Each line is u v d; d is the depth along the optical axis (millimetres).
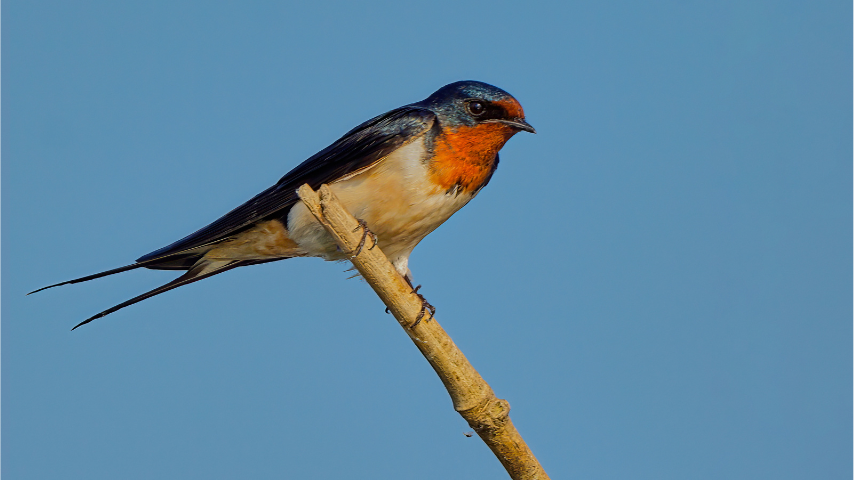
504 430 8141
